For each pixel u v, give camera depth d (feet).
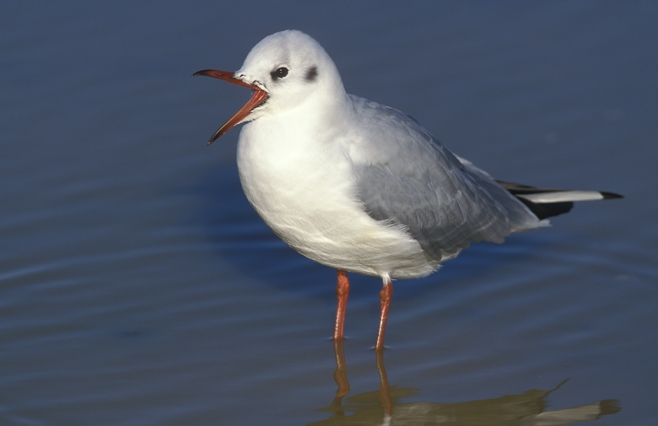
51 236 46.75
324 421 35.60
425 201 37.91
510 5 60.80
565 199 42.68
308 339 41.06
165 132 53.36
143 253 46.19
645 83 54.90
